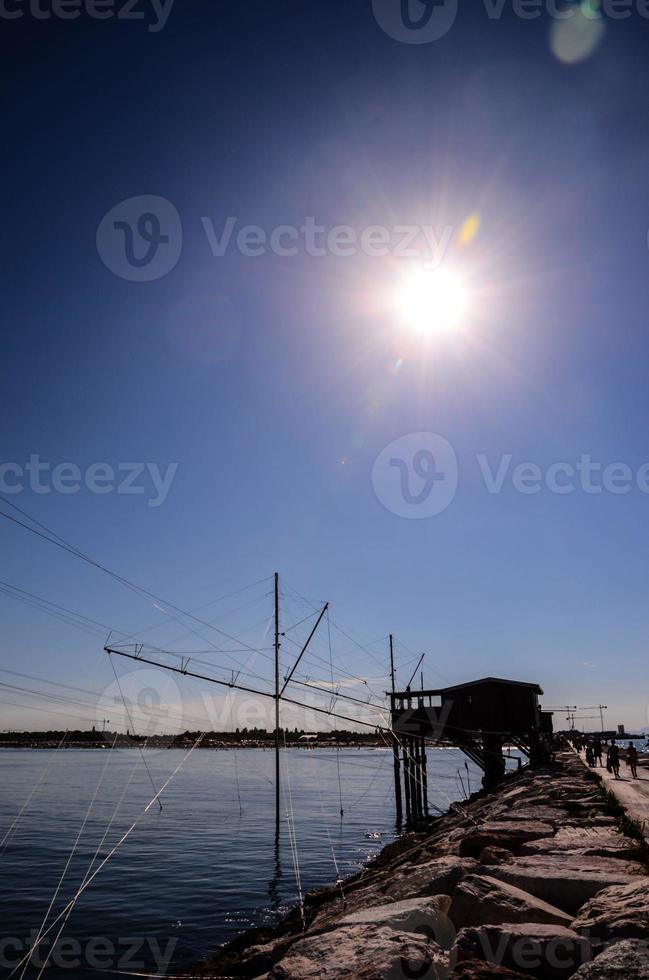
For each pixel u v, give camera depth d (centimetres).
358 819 4947
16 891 2625
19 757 14875
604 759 4562
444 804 5944
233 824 4572
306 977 688
